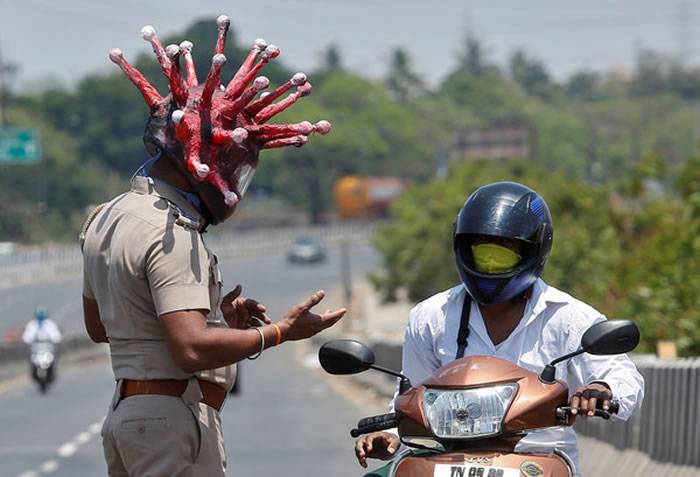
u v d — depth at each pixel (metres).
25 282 171.38
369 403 57.22
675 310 34.44
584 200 57.25
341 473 32.12
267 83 11.65
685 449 22.33
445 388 11.07
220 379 12.11
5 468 35.50
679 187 46.72
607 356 12.17
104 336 12.84
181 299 11.45
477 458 10.95
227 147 11.68
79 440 42.91
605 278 49.44
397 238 143.75
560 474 11.01
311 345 114.00
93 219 12.12
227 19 11.62
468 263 12.12
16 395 67.19
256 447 39.06
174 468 11.68
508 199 12.07
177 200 11.84
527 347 12.30
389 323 127.31
